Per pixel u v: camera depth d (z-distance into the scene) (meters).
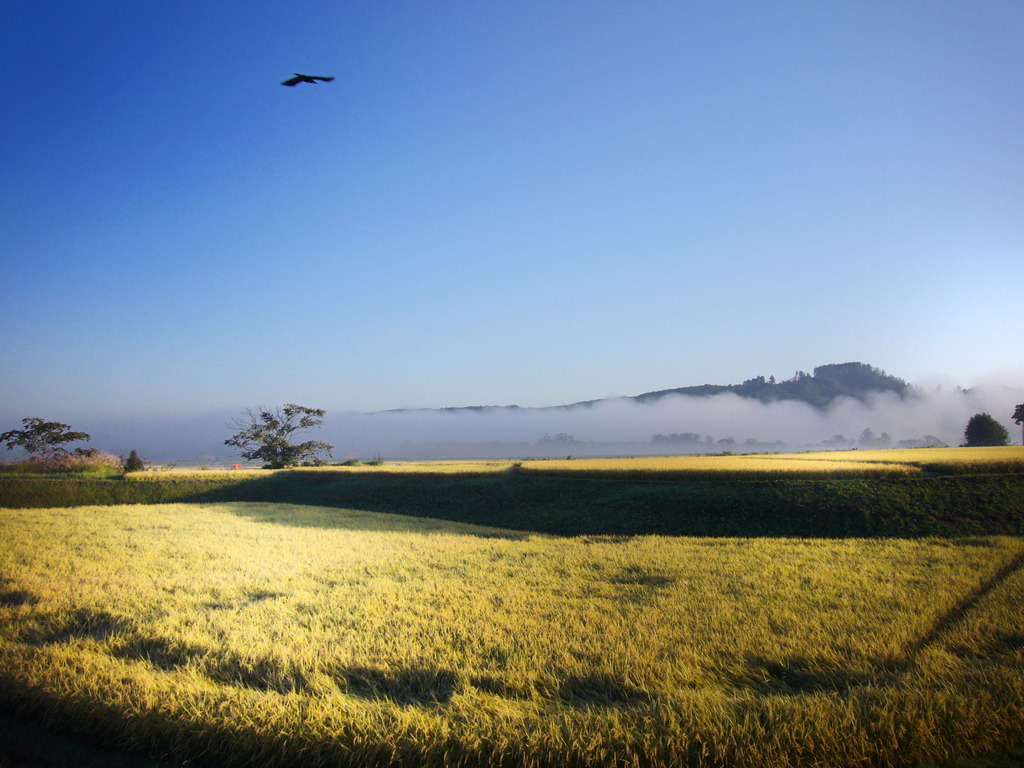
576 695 9.63
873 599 14.59
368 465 69.44
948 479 31.80
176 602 15.30
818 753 7.75
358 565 20.39
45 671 10.20
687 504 33.06
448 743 7.93
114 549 23.67
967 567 18.09
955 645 11.36
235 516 37.12
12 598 15.87
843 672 10.17
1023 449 59.91
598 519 33.53
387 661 10.95
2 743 8.77
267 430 82.00
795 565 19.22
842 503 30.38
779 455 60.41
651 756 7.59
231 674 10.44
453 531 31.59
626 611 13.92
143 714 8.77
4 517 35.09
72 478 54.44
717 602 14.60
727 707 8.62
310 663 10.85
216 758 8.26
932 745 7.94
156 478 54.09
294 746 8.03
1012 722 8.27
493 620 13.25
